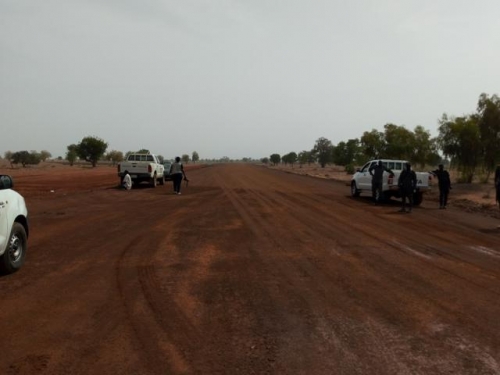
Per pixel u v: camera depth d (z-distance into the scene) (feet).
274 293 21.21
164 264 26.78
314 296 20.83
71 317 17.65
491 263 28.53
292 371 13.24
